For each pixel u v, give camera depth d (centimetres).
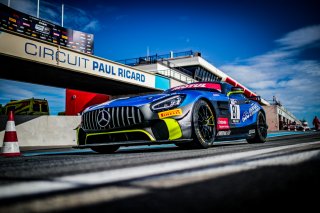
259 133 471
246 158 158
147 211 63
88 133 321
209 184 91
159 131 285
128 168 132
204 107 323
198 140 303
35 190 87
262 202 69
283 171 110
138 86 1722
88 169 135
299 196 75
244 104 440
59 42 2706
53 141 1065
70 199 74
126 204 69
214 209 64
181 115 292
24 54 1094
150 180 99
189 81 2634
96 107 320
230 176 103
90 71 1395
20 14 2436
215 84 414
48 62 1190
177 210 63
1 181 108
